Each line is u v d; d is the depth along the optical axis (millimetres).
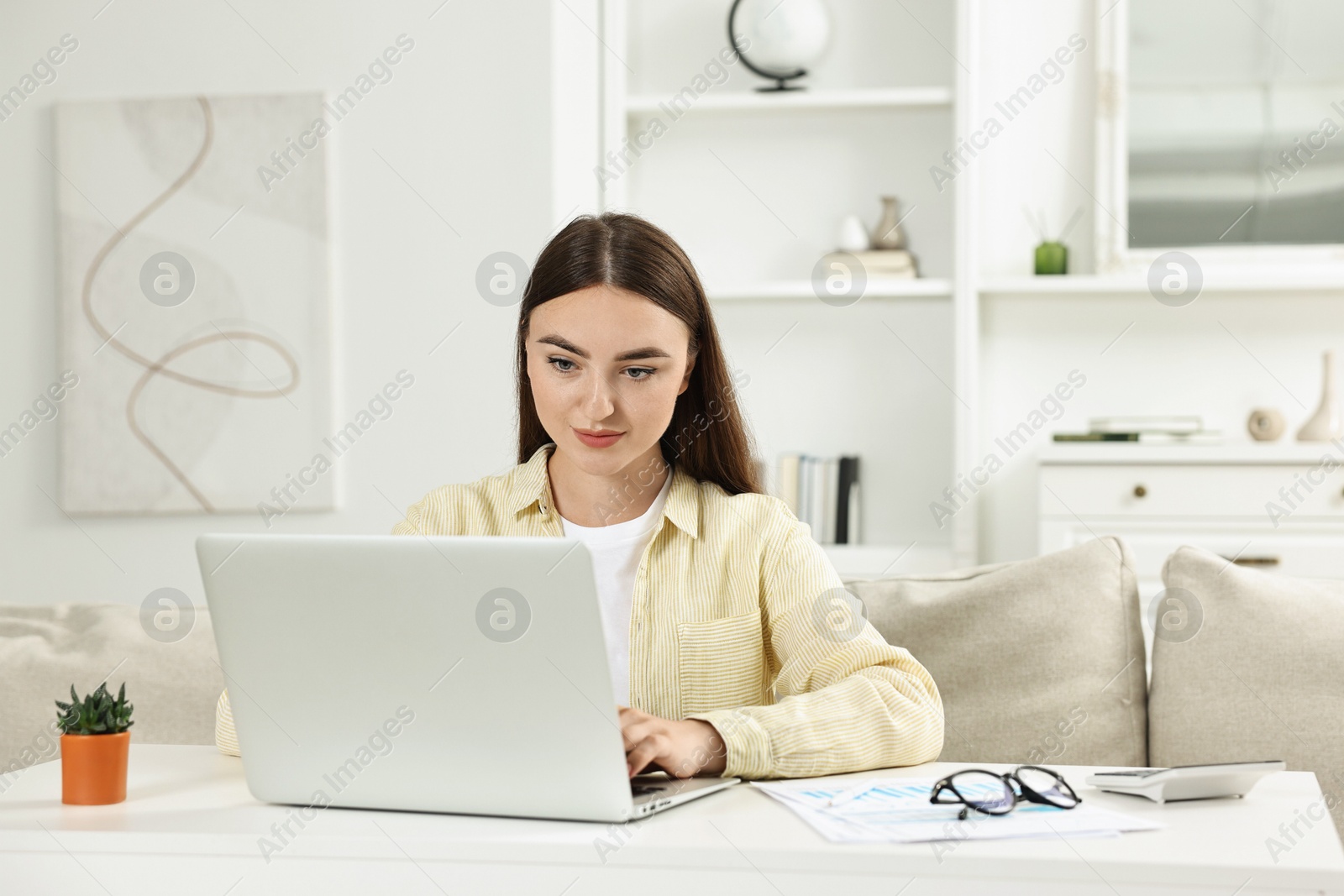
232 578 1021
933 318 3541
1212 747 1516
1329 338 3447
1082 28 3510
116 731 1081
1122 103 3463
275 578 1008
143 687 1769
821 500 3461
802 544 1504
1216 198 3449
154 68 3281
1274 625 1545
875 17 3564
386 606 984
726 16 3598
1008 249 3562
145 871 951
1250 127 3439
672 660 1462
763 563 1498
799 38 3436
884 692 1241
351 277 3211
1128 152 3477
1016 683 1604
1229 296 3479
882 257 3430
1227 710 1521
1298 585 1608
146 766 1243
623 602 1521
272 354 3232
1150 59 3467
